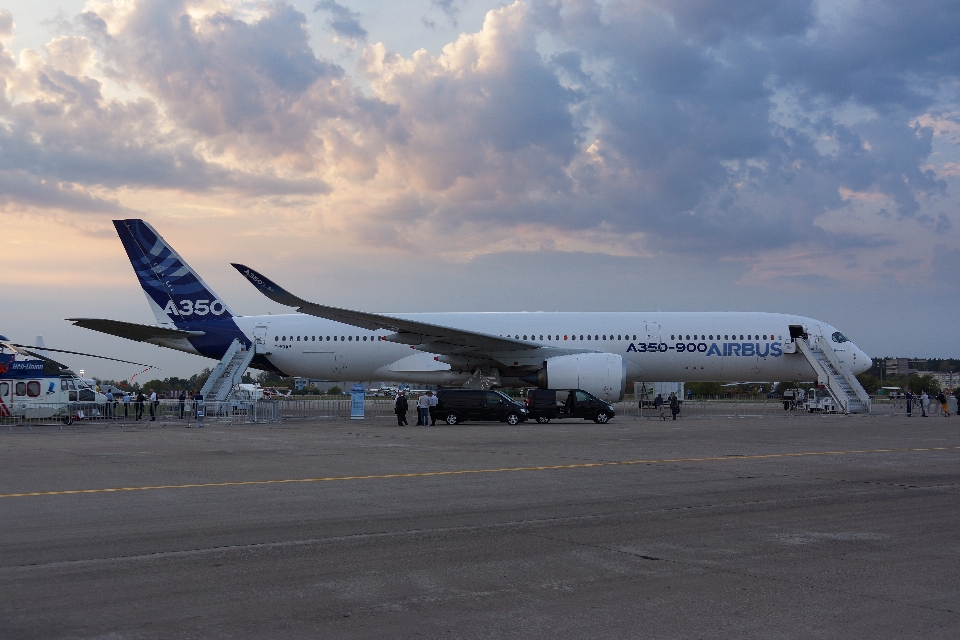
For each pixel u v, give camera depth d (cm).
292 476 1700
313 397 10100
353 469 1827
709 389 10719
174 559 941
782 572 884
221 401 4328
